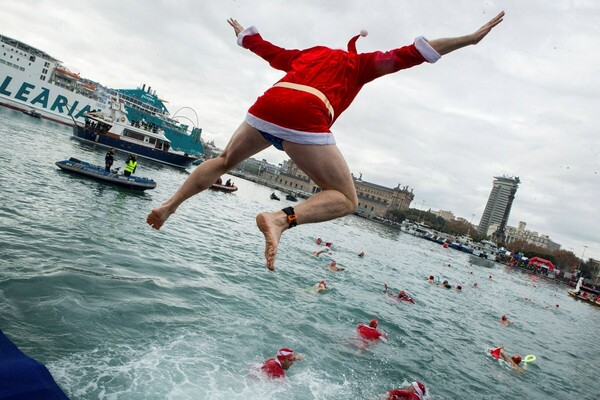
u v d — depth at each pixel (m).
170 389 6.00
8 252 9.17
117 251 11.59
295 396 6.91
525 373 12.72
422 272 32.38
